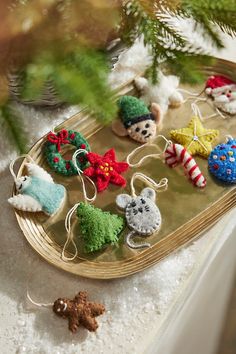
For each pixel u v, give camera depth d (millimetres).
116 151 655
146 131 647
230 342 689
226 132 671
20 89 454
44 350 562
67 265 589
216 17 486
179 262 606
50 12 445
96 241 586
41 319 576
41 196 601
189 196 628
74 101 429
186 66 493
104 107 431
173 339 613
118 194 630
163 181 633
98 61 443
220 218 621
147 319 582
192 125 662
